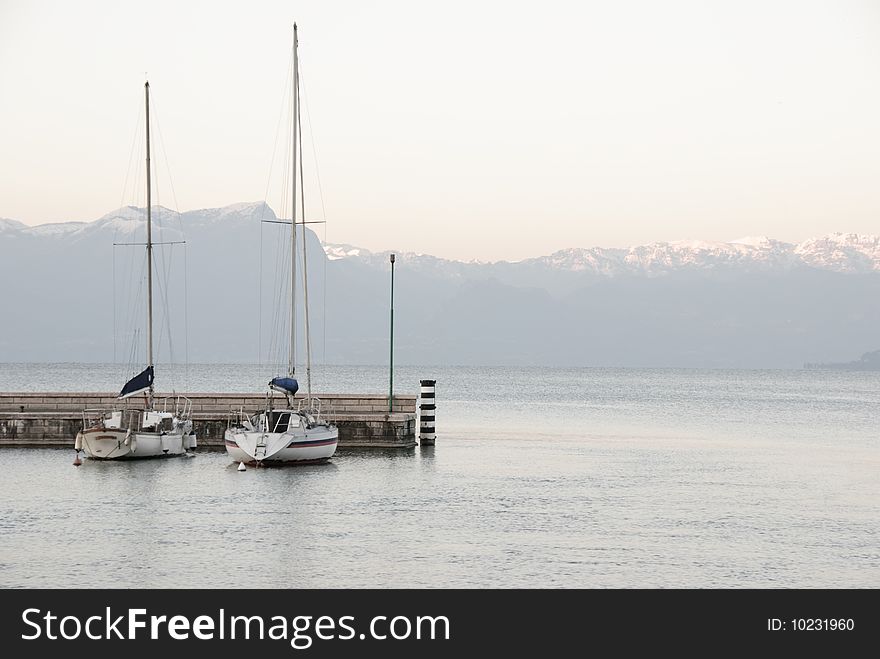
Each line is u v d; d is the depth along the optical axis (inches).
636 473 2915.8
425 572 1688.0
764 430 4704.7
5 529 1974.7
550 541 1919.3
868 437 4333.2
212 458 2994.6
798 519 2185.0
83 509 2187.5
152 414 3019.2
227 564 1720.0
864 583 1662.2
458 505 2295.8
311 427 2913.4
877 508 2340.1
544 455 3353.8
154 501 2290.8
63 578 1630.2
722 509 2300.7
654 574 1694.1
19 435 3233.3
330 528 2015.3
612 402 7377.0
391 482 2630.4
